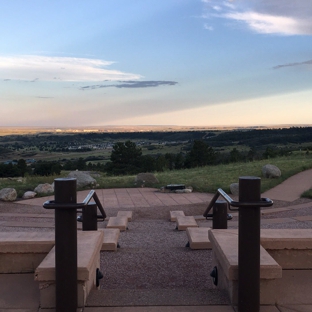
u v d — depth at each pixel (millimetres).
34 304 3494
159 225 9820
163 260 6023
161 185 16703
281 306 3434
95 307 3430
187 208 11852
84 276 3326
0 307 3441
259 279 3205
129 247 7234
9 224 9523
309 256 4125
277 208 11477
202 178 18266
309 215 10367
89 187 16484
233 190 14016
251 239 3160
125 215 10570
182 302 3537
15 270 4125
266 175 17312
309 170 19484
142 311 3357
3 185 16469
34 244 4070
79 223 9336
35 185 16203
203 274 5312
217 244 4074
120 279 5102
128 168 43938
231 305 3457
